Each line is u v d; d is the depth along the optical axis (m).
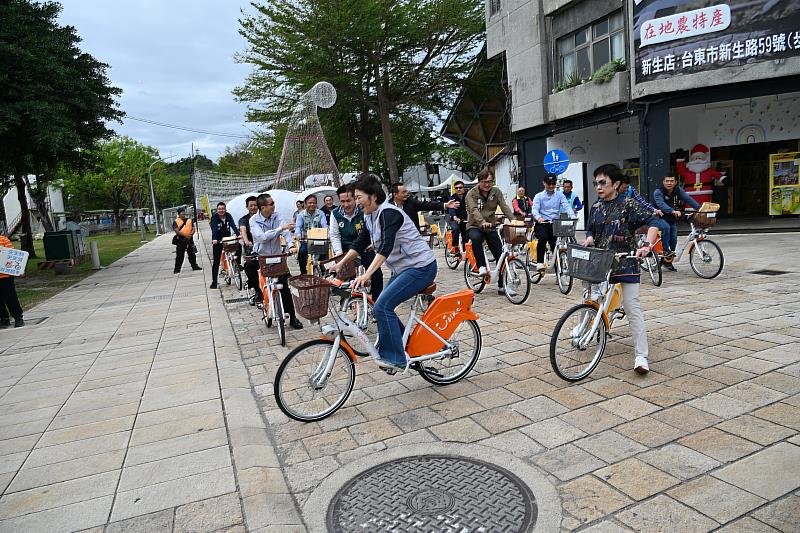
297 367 4.07
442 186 29.19
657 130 14.41
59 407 4.64
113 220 58.84
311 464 3.41
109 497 3.12
